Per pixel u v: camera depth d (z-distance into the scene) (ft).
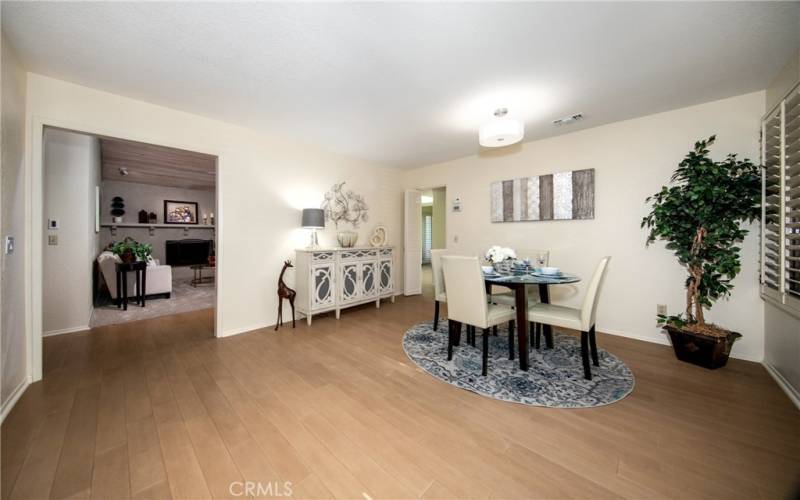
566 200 11.18
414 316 12.81
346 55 6.48
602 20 5.36
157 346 9.23
